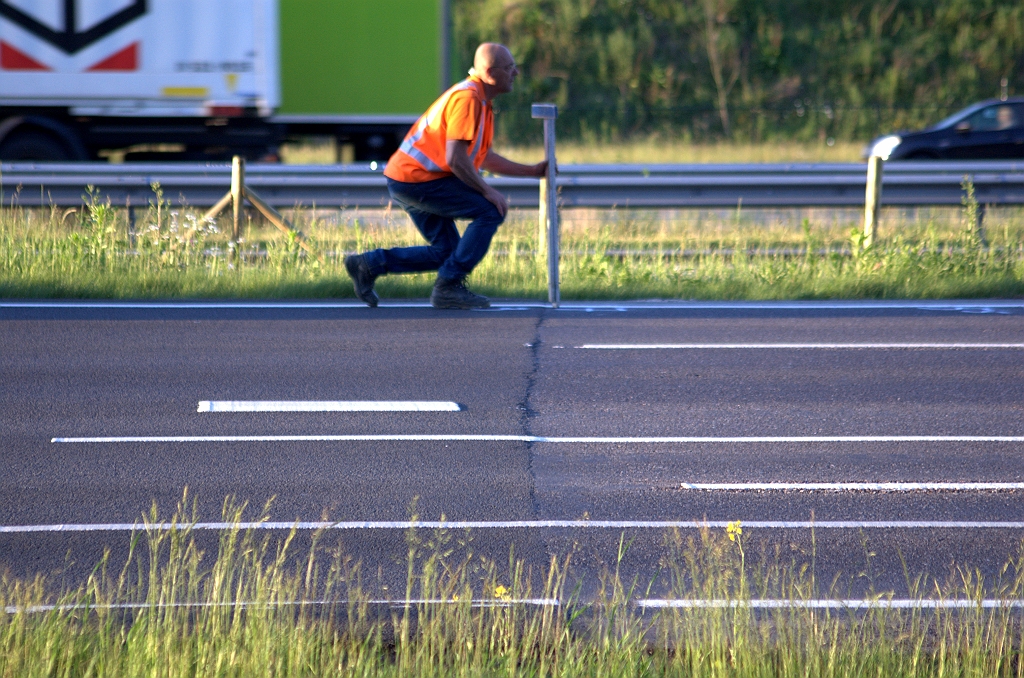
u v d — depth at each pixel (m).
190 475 21.53
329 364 30.62
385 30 65.88
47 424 24.80
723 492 21.00
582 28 139.25
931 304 41.31
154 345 32.91
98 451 22.94
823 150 111.19
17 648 13.26
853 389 28.59
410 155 36.19
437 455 22.95
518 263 45.25
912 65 136.75
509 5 140.25
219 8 63.84
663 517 19.73
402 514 19.69
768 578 17.06
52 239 47.22
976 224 50.91
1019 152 85.75
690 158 103.88
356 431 24.55
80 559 17.58
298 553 17.97
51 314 37.56
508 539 18.67
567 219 58.94
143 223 49.44
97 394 27.34
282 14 65.06
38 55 63.25
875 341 34.34
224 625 14.05
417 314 38.06
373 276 38.53
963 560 17.98
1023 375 30.16
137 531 18.70
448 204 36.69
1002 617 14.77
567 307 40.00
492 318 37.44
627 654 13.63
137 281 42.06
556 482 21.45
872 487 21.31
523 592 16.52
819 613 15.77
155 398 27.05
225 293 42.00
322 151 94.19
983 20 142.00
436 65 66.50
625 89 133.12
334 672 13.23
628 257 46.69
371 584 16.84
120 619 14.93
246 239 49.34
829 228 58.22
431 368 30.30
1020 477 21.92
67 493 20.48
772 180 53.66
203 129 66.00
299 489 20.84
